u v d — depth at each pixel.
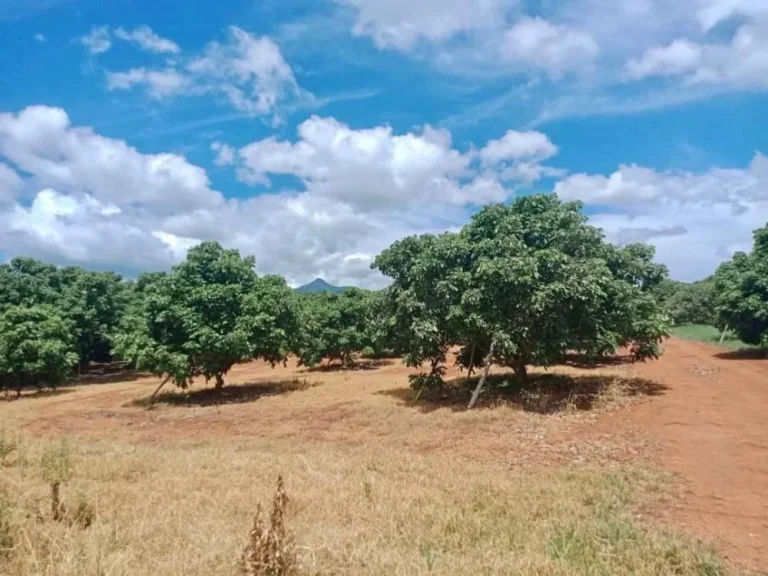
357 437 12.90
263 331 19.91
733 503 7.34
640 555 5.55
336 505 7.03
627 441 10.62
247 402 18.75
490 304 14.09
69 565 4.65
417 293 15.65
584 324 14.55
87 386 27.55
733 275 23.34
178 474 8.66
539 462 9.91
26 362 22.59
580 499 7.52
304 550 5.17
